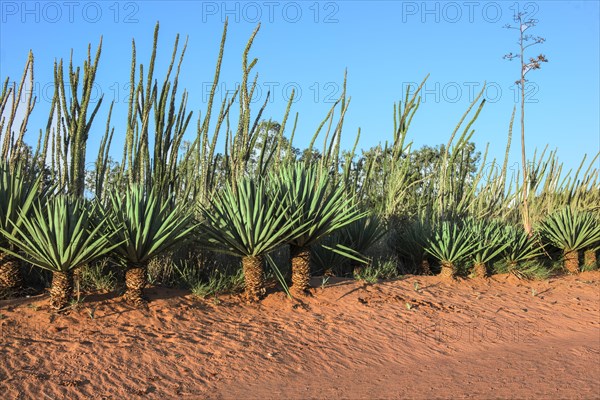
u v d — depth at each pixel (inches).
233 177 365.1
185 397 218.5
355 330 324.8
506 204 682.8
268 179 423.2
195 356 260.1
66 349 249.4
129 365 242.1
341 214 370.3
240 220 343.9
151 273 360.5
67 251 276.7
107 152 389.4
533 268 536.7
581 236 583.2
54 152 401.7
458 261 489.1
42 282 351.3
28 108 371.9
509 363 284.4
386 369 268.4
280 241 352.5
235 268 395.9
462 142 597.3
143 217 310.8
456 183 669.3
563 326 389.7
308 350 285.6
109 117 391.2
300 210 359.3
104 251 291.6
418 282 454.3
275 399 220.1
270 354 272.8
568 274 588.1
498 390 236.2
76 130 361.1
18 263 319.6
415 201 649.6
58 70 370.6
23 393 209.3
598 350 318.7
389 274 467.8
